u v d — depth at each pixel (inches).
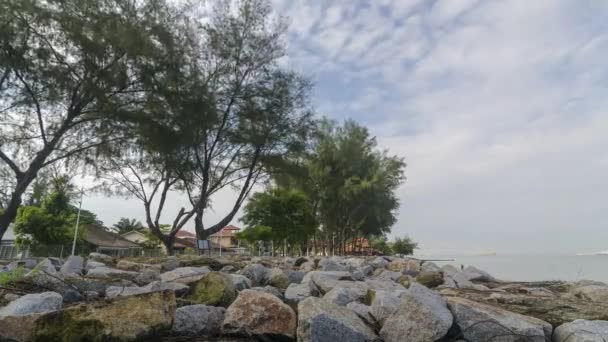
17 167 635.5
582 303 161.0
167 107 679.1
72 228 1186.0
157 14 685.3
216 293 167.3
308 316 123.9
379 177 1337.4
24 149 688.4
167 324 128.0
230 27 758.5
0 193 708.0
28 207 1144.2
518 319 128.6
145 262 342.3
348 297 170.2
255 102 767.7
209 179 816.3
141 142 687.7
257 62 768.3
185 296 170.7
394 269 377.4
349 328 122.8
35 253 1127.6
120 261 325.1
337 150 1332.4
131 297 126.6
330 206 1355.8
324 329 121.0
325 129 1341.0
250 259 447.8
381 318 141.4
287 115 797.2
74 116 666.2
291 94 794.2
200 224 750.5
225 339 133.6
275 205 1112.2
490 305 145.8
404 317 129.0
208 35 749.3
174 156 695.7
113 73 633.0
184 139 675.4
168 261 339.6
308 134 815.1
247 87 770.8
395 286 220.2
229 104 762.8
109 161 764.0
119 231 2984.7
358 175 1359.5
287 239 1142.3
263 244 1275.8
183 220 802.2
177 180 815.7
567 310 149.8
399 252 2869.1
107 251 1675.7
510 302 167.8
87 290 179.2
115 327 118.4
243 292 146.3
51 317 116.0
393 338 128.0
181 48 690.2
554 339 127.8
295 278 252.4
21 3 566.3
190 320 137.4
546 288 249.1
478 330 125.9
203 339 133.3
